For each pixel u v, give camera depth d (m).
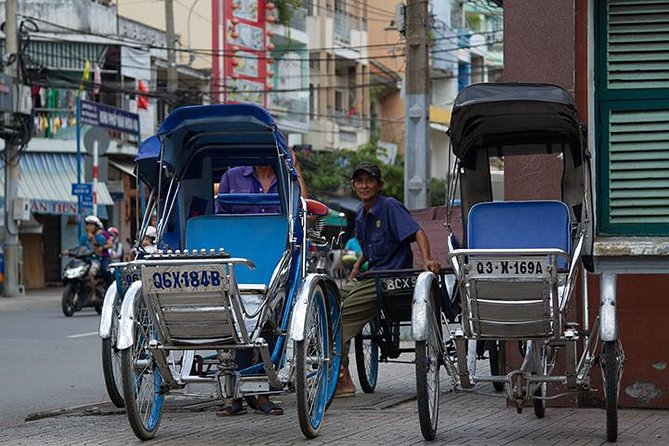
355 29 57.00
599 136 10.07
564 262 8.65
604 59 10.06
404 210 10.88
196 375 8.94
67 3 39.78
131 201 42.94
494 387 11.25
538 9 10.10
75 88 35.72
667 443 8.23
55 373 14.48
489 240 8.59
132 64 41.38
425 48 20.09
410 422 9.41
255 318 8.62
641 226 10.00
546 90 8.26
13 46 31.84
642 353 9.79
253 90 47.38
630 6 9.99
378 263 11.07
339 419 9.62
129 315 8.45
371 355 11.79
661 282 9.73
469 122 8.75
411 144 20.03
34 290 39.03
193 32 47.00
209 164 10.05
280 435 8.78
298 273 9.21
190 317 8.20
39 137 38.41
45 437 8.95
